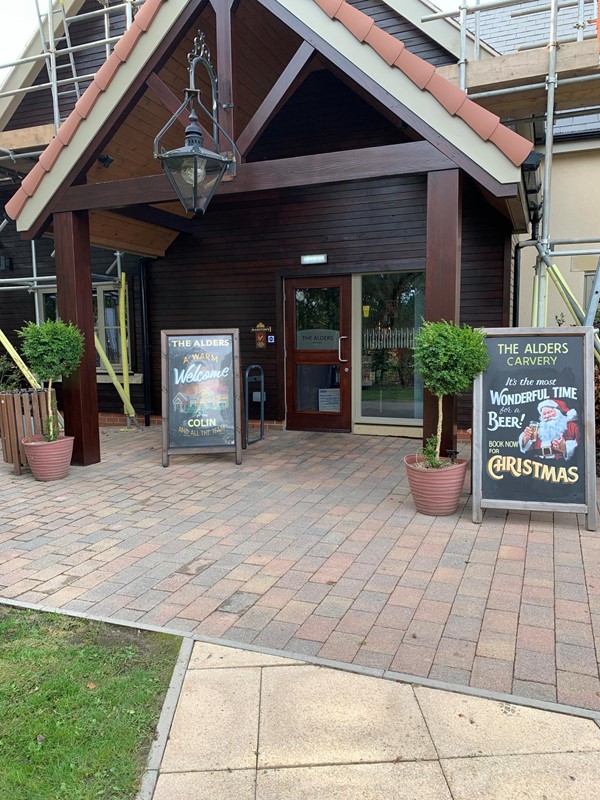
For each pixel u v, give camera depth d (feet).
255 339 28.37
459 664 8.77
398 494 17.57
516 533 14.14
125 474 20.42
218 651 9.19
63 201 20.49
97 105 19.35
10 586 11.67
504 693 8.07
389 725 7.48
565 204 26.58
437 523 14.97
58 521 15.60
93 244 25.80
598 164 26.07
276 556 12.99
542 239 18.48
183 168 16.34
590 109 20.84
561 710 7.70
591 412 14.14
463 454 22.08
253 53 22.85
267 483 18.98
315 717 7.64
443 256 15.97
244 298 28.43
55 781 6.66
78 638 9.67
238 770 6.77
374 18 23.18
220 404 21.48
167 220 26.53
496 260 23.76
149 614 10.43
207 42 20.98
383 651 9.14
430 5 21.61
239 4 18.58
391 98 15.93
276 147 27.22
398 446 24.41
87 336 21.50
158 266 29.96
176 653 9.18
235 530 14.71
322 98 26.37
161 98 18.78
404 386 26.27
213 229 28.60
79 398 21.39
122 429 29.99
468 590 11.16
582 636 9.50
